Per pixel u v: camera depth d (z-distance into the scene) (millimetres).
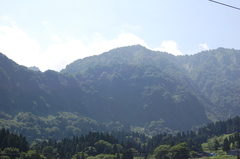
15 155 168375
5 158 160250
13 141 182750
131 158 198125
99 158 195000
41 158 180625
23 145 187250
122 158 196000
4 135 192500
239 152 190500
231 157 178375
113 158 196500
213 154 197250
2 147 177750
